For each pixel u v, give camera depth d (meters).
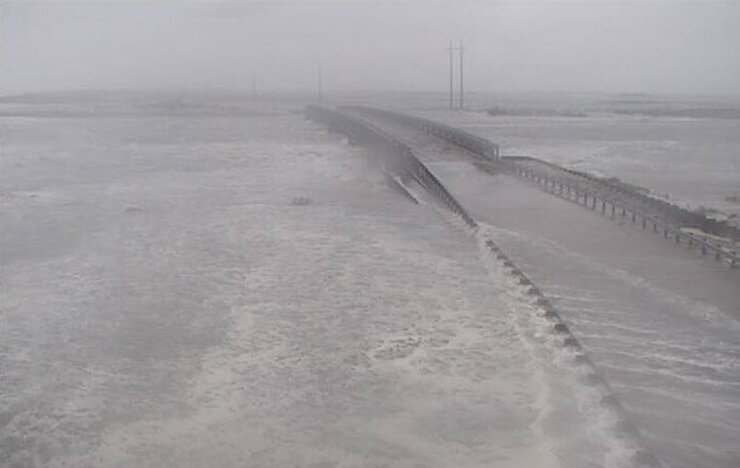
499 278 18.30
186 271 19.61
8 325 15.12
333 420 10.84
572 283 17.23
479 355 13.23
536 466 9.39
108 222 26.83
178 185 37.19
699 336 13.62
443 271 19.25
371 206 30.42
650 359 12.58
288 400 11.53
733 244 20.48
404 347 13.75
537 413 10.83
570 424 10.42
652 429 10.12
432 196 31.83
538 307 15.45
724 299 15.66
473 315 15.53
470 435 10.27
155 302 16.78
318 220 27.08
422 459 9.70
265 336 14.48
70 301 16.84
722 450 9.54
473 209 27.28
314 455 9.84
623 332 13.90
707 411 10.64
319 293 17.42
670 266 18.48
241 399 11.59
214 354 13.54
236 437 10.34
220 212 28.98
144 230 25.28
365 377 12.39
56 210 29.38
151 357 13.39
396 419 10.84
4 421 10.89
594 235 22.41
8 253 21.72
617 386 11.52
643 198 27.08
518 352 13.29
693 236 20.58
